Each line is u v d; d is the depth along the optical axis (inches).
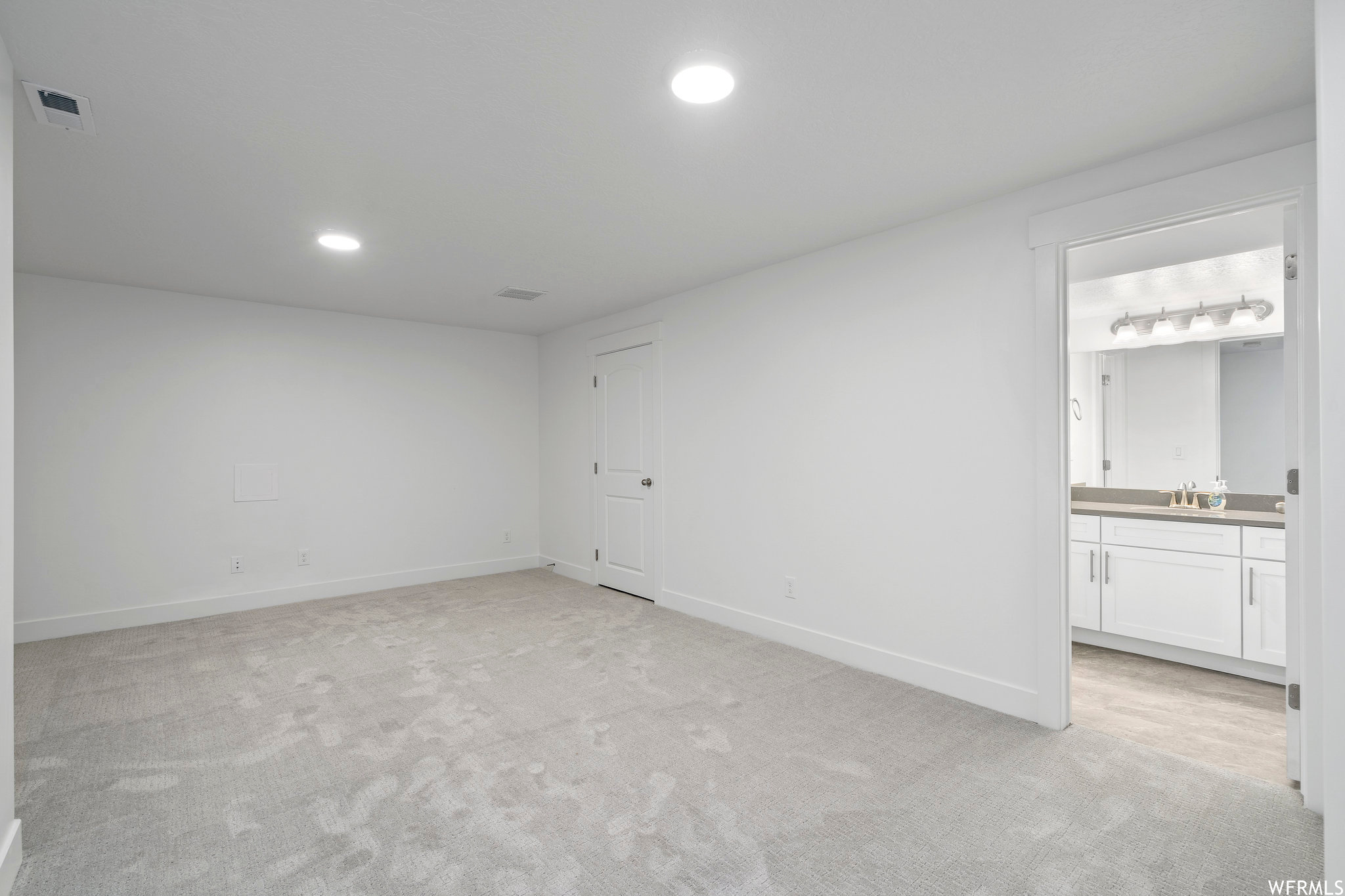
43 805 80.7
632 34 65.3
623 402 195.5
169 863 69.9
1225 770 90.0
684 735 100.4
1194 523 138.9
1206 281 143.7
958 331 114.2
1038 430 103.0
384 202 108.4
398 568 206.2
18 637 149.3
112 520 161.6
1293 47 68.1
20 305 151.3
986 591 110.9
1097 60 70.4
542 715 107.7
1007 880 67.3
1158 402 164.2
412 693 117.4
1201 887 66.1
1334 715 45.6
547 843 73.4
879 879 67.4
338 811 79.7
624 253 138.5
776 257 141.6
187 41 65.5
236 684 121.5
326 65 70.1
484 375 225.0
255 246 131.6
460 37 65.4
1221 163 86.0
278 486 184.9
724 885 66.6
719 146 90.0
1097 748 96.2
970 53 69.1
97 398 159.9
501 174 98.2
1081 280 143.2
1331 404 45.7
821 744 97.3
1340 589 45.4
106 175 97.0
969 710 109.8
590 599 189.3
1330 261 45.6
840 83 74.5
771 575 148.8
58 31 63.6
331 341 194.2
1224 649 134.6
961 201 110.4
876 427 127.0
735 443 157.3
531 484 236.5
